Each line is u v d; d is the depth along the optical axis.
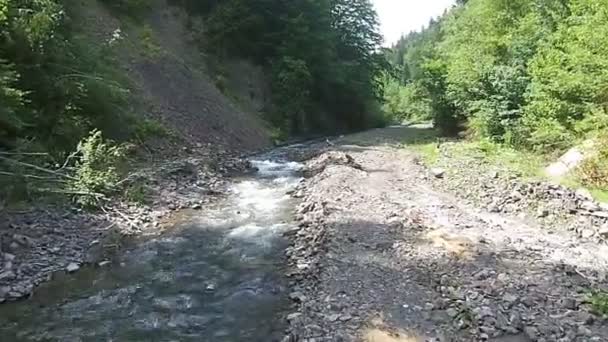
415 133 38.72
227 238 12.77
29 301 9.18
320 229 12.58
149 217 14.16
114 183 15.01
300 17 40.44
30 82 15.56
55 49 16.44
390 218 13.35
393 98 88.62
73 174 14.50
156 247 12.09
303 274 10.12
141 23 30.80
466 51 28.45
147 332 8.19
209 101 28.25
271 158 24.75
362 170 20.17
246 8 37.88
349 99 49.28
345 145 29.45
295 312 8.62
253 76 37.84
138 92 23.31
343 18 52.41
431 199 15.63
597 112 15.62
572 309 8.27
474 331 7.68
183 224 13.89
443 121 33.66
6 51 15.06
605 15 16.39
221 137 26.45
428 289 9.16
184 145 22.62
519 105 21.41
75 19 21.17
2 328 8.19
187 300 9.35
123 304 9.19
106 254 11.47
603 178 14.33
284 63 39.47
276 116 36.91
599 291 8.88
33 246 11.16
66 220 12.78
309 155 25.30
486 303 8.47
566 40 18.73
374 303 8.63
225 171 20.62
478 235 12.08
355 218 13.34
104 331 8.21
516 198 14.41
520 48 22.81
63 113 16.42
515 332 7.60
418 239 11.73
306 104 40.50
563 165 16.12
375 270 10.02
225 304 9.17
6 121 13.38
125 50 25.44
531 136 19.62
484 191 15.48
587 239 11.99
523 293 8.81
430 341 7.42
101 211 13.78
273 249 11.96
